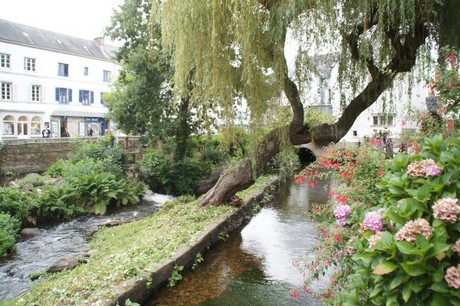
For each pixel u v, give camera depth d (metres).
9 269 5.46
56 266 5.18
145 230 6.56
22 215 7.94
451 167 1.78
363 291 1.88
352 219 2.36
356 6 4.41
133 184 11.72
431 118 3.08
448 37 4.41
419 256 1.48
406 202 1.72
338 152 3.33
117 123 12.36
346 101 5.43
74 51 30.59
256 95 5.44
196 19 5.07
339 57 4.91
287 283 4.59
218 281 4.64
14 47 26.09
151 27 5.82
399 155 2.13
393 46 4.99
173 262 4.56
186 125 12.48
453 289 1.41
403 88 5.36
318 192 11.87
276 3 4.86
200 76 5.49
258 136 6.06
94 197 9.65
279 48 5.01
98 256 5.34
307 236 6.74
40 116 27.89
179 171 12.69
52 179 12.53
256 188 10.81
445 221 1.50
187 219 6.73
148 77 11.23
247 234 6.94
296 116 6.16
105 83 32.91
